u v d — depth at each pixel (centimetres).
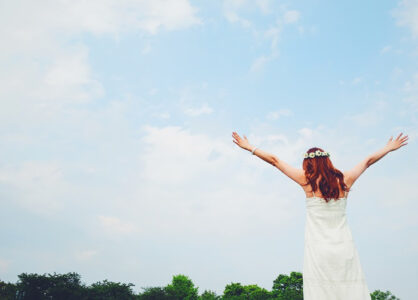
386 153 484
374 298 8206
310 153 461
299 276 8706
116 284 7431
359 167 477
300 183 463
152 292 7956
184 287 9450
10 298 6353
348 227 440
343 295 403
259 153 491
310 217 448
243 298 8694
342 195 447
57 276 6975
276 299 8256
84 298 6594
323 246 424
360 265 421
